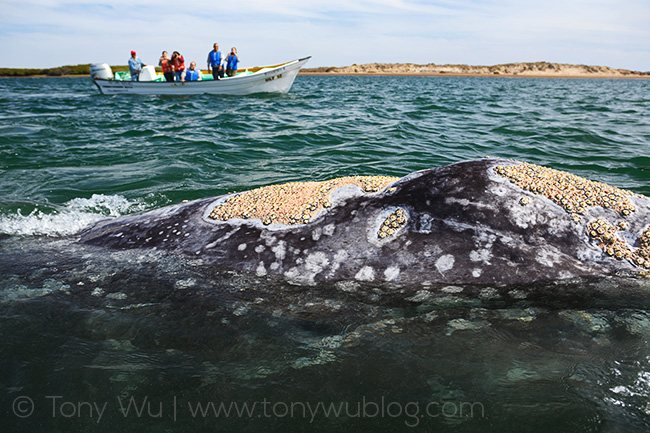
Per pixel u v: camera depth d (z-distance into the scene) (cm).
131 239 350
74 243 364
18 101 2005
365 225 294
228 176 692
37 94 2556
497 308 249
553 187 282
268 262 295
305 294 272
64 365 226
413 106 1755
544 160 778
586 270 259
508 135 1042
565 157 801
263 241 307
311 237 299
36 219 436
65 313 268
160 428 189
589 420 184
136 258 324
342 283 275
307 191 331
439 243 274
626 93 3147
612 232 263
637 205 273
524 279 258
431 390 204
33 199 561
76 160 784
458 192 288
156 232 348
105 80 2267
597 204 273
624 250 259
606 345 221
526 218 273
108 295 284
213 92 2116
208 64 2152
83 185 633
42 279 305
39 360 230
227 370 221
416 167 739
